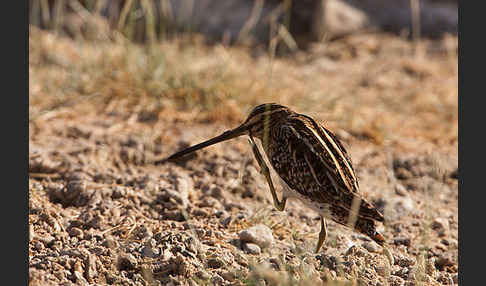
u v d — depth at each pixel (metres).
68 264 8.21
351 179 8.49
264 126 9.28
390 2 23.41
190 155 12.52
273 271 8.09
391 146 14.27
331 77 19.11
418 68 20.14
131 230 9.37
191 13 21.55
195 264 8.38
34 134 13.23
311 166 8.53
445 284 8.74
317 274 8.17
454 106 17.11
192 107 14.84
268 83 15.98
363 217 8.36
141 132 13.58
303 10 22.03
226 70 16.23
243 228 9.89
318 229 10.26
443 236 10.41
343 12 22.56
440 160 13.08
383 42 22.16
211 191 11.09
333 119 15.11
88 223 9.63
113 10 20.61
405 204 11.30
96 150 12.35
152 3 20.78
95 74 15.84
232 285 7.99
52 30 20.34
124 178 11.23
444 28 23.11
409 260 9.10
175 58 16.30
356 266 8.45
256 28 22.02
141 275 8.19
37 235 9.11
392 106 16.94
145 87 15.31
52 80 16.00
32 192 10.48
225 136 9.50
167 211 10.23
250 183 11.59
